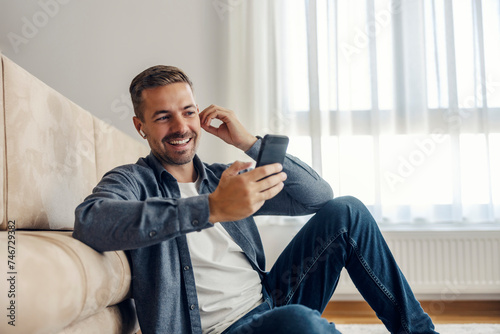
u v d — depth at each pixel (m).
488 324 2.18
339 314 2.54
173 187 1.16
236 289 1.10
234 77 2.78
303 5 2.81
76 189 1.29
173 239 1.04
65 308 0.73
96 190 1.00
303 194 1.27
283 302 1.22
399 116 2.75
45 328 0.69
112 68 2.78
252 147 1.28
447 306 2.66
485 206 2.70
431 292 2.65
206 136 2.72
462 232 2.63
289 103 2.79
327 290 1.21
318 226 1.21
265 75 2.80
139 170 1.13
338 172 2.72
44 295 0.69
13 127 0.97
